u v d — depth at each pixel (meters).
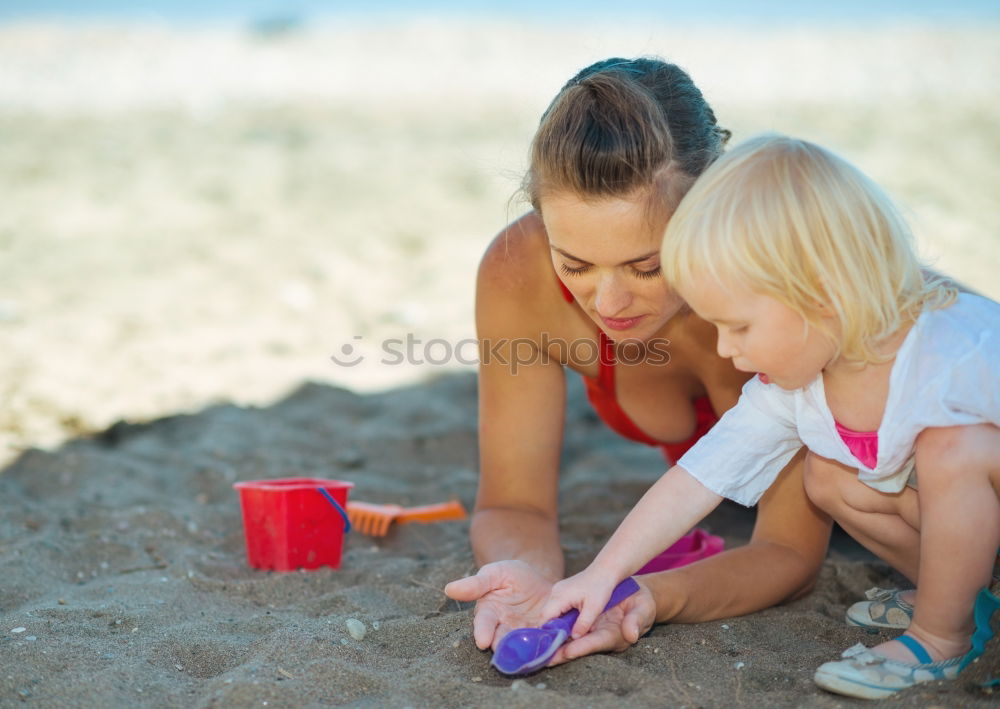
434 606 3.46
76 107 17.75
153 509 4.43
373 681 2.80
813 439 2.92
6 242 10.12
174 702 2.73
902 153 13.28
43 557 3.90
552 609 2.88
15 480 4.88
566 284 3.04
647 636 3.06
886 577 3.71
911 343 2.69
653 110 2.80
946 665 2.66
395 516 4.41
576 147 2.73
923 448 2.66
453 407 6.14
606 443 5.76
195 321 7.92
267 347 7.33
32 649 2.99
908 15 31.88
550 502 3.74
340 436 5.62
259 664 2.87
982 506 2.60
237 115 17.19
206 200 11.85
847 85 19.16
